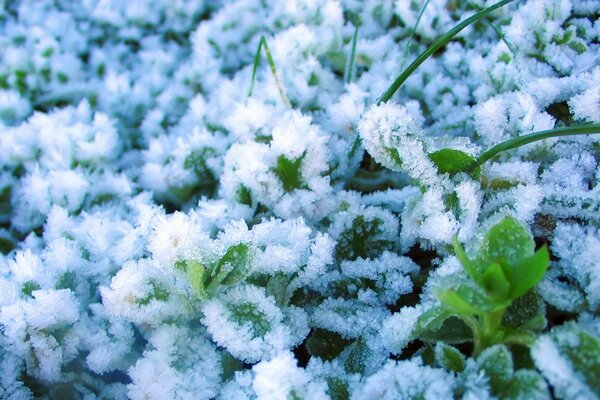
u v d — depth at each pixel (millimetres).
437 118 226
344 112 216
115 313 172
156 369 168
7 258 199
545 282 168
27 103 248
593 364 150
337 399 167
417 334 166
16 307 176
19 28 264
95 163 228
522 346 162
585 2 225
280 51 234
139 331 186
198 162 218
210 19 278
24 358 180
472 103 229
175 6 270
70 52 260
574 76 208
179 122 239
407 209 187
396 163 187
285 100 224
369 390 160
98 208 216
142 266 175
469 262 155
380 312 181
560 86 207
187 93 248
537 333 160
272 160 197
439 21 240
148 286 174
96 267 192
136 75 259
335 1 248
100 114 231
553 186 187
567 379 148
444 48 243
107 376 185
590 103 195
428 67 233
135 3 269
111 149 228
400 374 160
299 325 179
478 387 155
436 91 229
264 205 201
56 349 178
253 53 257
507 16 236
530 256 155
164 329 173
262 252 175
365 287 188
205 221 196
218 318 169
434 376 159
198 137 217
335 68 247
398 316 167
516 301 167
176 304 175
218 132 222
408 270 187
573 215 183
